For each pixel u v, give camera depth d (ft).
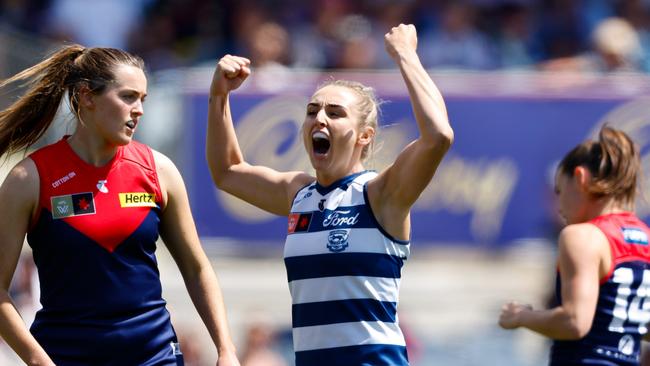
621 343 57.26
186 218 54.19
